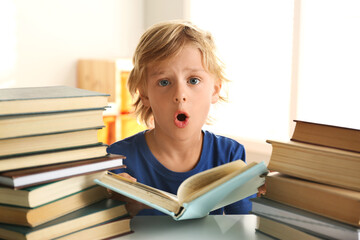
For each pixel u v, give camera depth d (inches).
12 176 22.9
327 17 97.7
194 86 34.7
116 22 131.1
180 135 34.8
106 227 26.3
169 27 35.7
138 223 29.2
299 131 27.1
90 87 119.9
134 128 116.9
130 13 133.9
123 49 133.3
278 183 26.2
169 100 34.2
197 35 35.2
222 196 26.3
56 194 24.9
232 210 42.8
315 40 99.7
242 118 115.3
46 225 23.9
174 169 39.9
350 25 94.0
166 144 39.2
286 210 25.1
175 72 34.3
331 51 97.3
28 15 115.4
